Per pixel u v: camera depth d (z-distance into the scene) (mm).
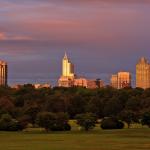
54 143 148000
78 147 134125
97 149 128250
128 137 173375
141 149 127750
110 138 168375
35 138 170375
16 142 152750
